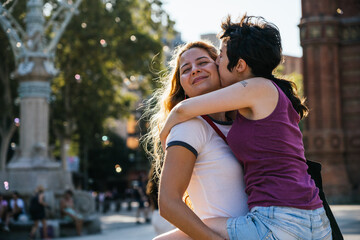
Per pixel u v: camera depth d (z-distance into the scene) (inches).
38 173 802.2
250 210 113.1
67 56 1428.4
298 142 114.8
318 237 111.5
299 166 112.9
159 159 143.3
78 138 1747.0
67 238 743.7
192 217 107.7
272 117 112.4
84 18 1320.1
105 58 1423.5
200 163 116.5
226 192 116.0
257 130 112.4
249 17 124.3
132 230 856.9
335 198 1270.9
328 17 1325.0
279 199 109.3
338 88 1330.0
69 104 1521.9
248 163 113.5
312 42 1330.0
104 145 1939.0
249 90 112.9
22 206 750.5
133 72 1483.8
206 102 113.6
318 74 1326.3
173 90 141.3
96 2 1342.3
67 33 1310.3
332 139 1310.3
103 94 1556.3
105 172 2832.2
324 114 1320.1
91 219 831.7
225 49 122.7
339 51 1348.4
